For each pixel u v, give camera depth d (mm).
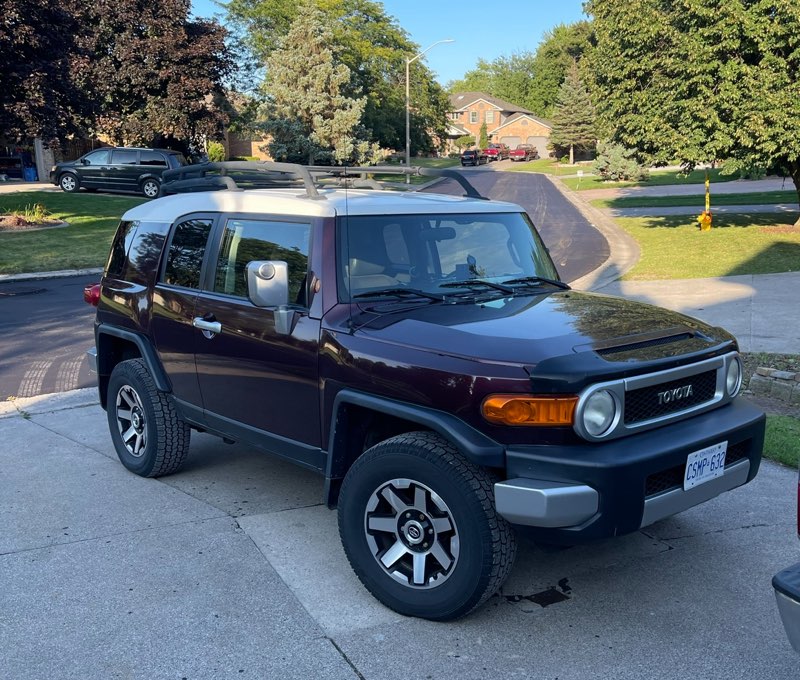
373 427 3943
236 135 55469
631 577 3889
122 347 5750
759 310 10867
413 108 66125
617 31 19078
